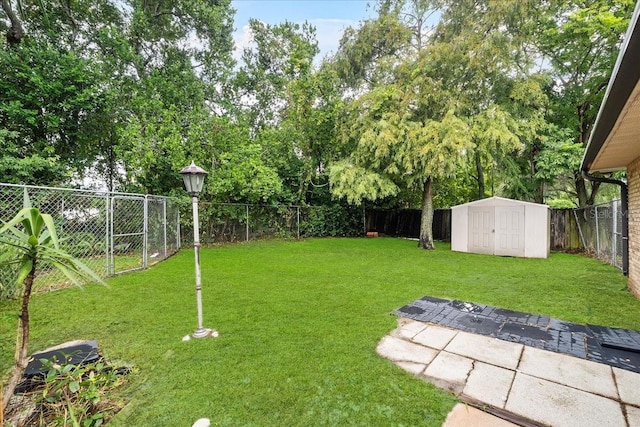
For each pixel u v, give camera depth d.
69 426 1.80
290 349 2.73
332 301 4.12
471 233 9.05
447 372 2.37
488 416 1.88
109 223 5.79
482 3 8.49
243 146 10.02
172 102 10.43
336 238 12.99
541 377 2.30
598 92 9.30
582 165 5.03
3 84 6.80
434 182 10.68
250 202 11.26
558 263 7.10
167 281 5.16
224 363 2.49
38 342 2.87
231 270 6.13
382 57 10.13
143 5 10.86
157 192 9.20
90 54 9.73
